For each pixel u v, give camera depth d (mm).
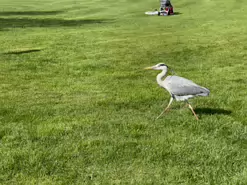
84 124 11047
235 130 10547
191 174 8016
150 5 65188
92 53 24797
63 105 13305
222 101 13500
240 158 8695
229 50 24719
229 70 18969
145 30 37438
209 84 16078
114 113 12297
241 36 30500
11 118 11742
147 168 8328
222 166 8281
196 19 46000
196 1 66562
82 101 13836
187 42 28547
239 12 50625
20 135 10266
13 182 7758
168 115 11992
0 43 29453
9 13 57469
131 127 10820
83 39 31375
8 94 14914
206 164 8516
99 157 8859
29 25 43062
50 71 19516
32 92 15273
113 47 27062
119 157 8867
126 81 17156
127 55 23875
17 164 8469
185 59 22359
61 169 8305
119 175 8031
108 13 57594
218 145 9445
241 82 16578
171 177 7871
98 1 74750
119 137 10078
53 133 10336
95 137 10086
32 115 12055
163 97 14148
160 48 26234
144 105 13219
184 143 9594
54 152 9086
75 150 9133
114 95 14625
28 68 20219
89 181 7781
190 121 11289
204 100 13562
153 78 17797
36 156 8789
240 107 12727
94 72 19219
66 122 11242
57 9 64062
